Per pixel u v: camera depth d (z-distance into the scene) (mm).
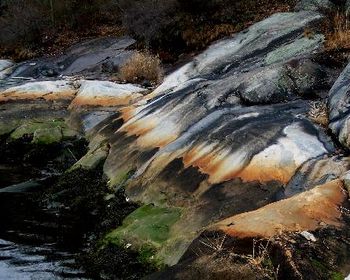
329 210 4707
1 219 7750
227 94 8742
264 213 4719
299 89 8492
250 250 4195
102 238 6598
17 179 9891
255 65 11039
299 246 4117
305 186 6020
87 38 19688
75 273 5969
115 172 8453
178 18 15078
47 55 18906
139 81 14109
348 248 4215
